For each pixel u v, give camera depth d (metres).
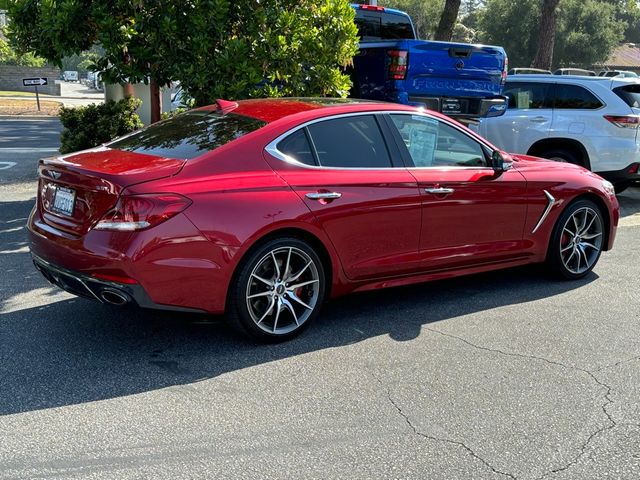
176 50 7.39
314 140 4.47
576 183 5.76
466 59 9.32
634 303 5.42
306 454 3.09
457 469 3.01
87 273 3.80
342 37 7.94
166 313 3.92
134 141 4.68
